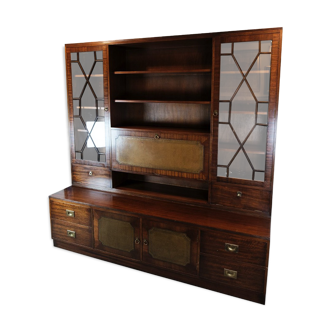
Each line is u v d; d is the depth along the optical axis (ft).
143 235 9.21
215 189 9.14
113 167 10.53
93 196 10.46
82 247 10.43
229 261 8.21
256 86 8.06
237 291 8.34
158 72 9.15
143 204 9.71
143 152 9.89
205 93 9.56
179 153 9.37
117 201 9.98
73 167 11.35
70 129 11.02
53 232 10.89
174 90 9.95
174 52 9.71
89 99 10.43
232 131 8.55
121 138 10.16
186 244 8.63
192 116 9.86
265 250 7.73
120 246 9.66
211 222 8.45
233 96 8.33
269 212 8.60
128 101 9.80
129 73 9.57
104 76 9.93
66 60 10.47
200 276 8.67
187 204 9.63
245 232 7.88
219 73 8.34
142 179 11.42
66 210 10.39
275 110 7.98
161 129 9.68
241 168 8.68
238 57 8.08
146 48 10.07
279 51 7.66
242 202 8.87
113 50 9.82
